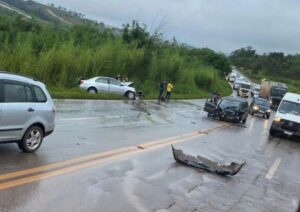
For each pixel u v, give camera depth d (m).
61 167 9.51
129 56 45.03
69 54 33.41
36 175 8.61
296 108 25.16
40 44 36.12
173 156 12.57
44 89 10.95
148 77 48.97
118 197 8.05
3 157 9.63
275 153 17.70
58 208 6.99
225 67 111.81
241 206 8.82
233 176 11.61
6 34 34.94
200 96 57.38
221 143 17.70
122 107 27.41
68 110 21.02
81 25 56.78
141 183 9.28
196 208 8.17
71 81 33.72
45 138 12.55
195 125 23.36
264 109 38.97
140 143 14.27
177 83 58.22
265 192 10.43
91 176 9.19
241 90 74.44
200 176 10.88
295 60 158.62
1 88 9.66
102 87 33.75
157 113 26.91
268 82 69.12
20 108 9.97
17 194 7.33
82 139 13.30
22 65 29.56
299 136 24.03
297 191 11.23
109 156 11.40
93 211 7.11
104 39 48.72
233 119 29.11
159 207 7.86
